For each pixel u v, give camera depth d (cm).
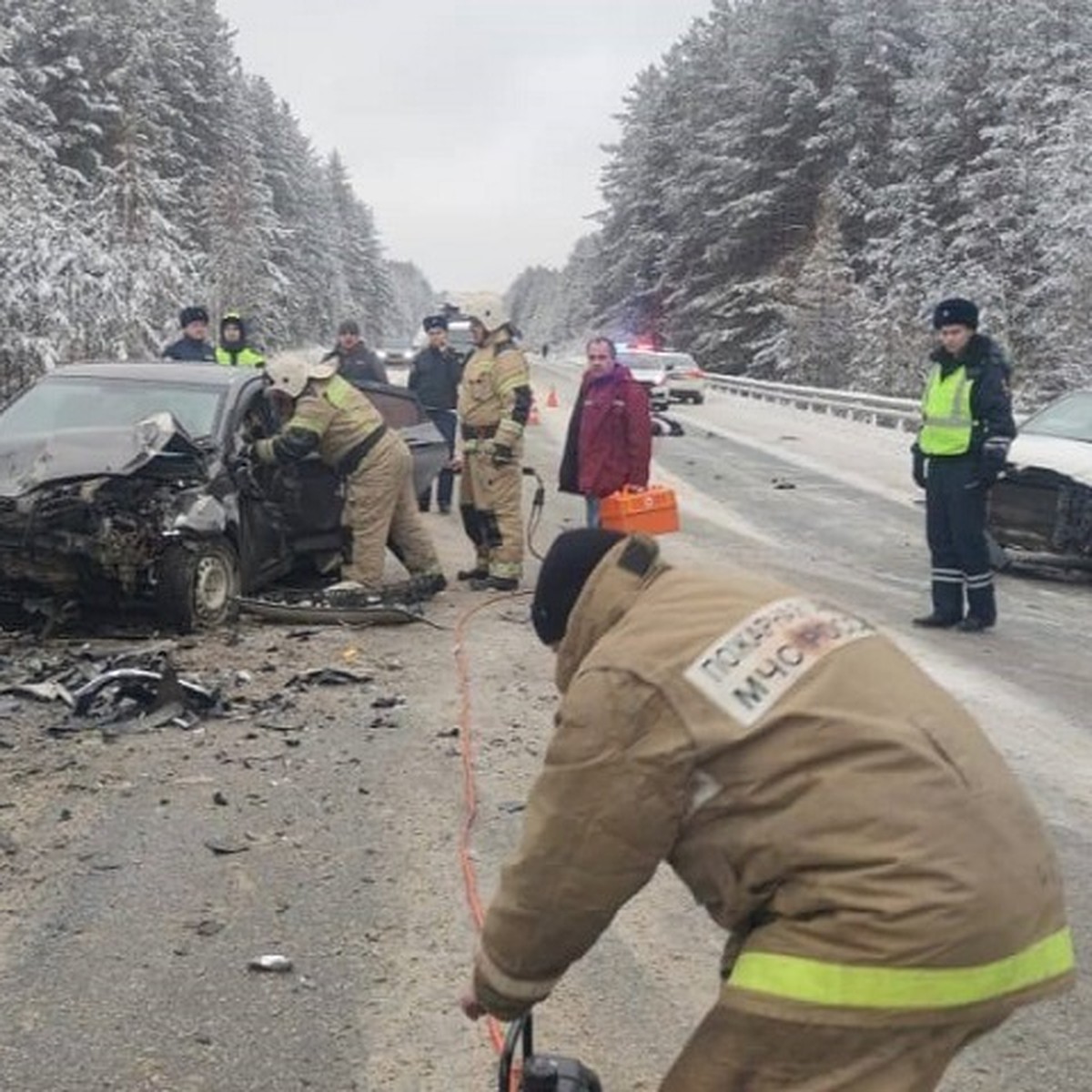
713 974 421
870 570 1194
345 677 747
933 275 4119
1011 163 3866
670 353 3656
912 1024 205
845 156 5116
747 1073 214
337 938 432
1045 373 3105
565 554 241
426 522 1420
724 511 1564
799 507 1611
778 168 5322
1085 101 3234
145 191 3891
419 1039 373
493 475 1030
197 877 477
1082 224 3006
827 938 208
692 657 218
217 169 5709
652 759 213
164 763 598
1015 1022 395
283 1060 361
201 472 860
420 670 784
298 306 6506
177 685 671
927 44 4844
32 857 491
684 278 6147
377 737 647
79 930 434
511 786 582
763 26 5500
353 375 1372
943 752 214
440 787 577
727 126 5534
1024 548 1196
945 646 893
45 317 1975
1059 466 1169
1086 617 1031
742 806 213
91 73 4803
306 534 974
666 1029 386
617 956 432
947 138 4444
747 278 5434
